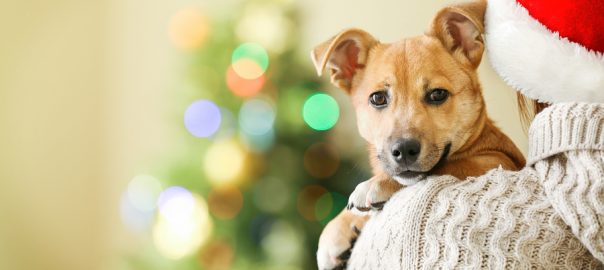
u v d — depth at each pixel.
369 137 1.93
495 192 1.20
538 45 1.28
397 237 1.23
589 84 1.24
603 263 1.15
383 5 3.92
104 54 5.27
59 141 5.19
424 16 3.76
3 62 4.92
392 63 1.87
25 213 5.07
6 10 4.89
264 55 3.61
